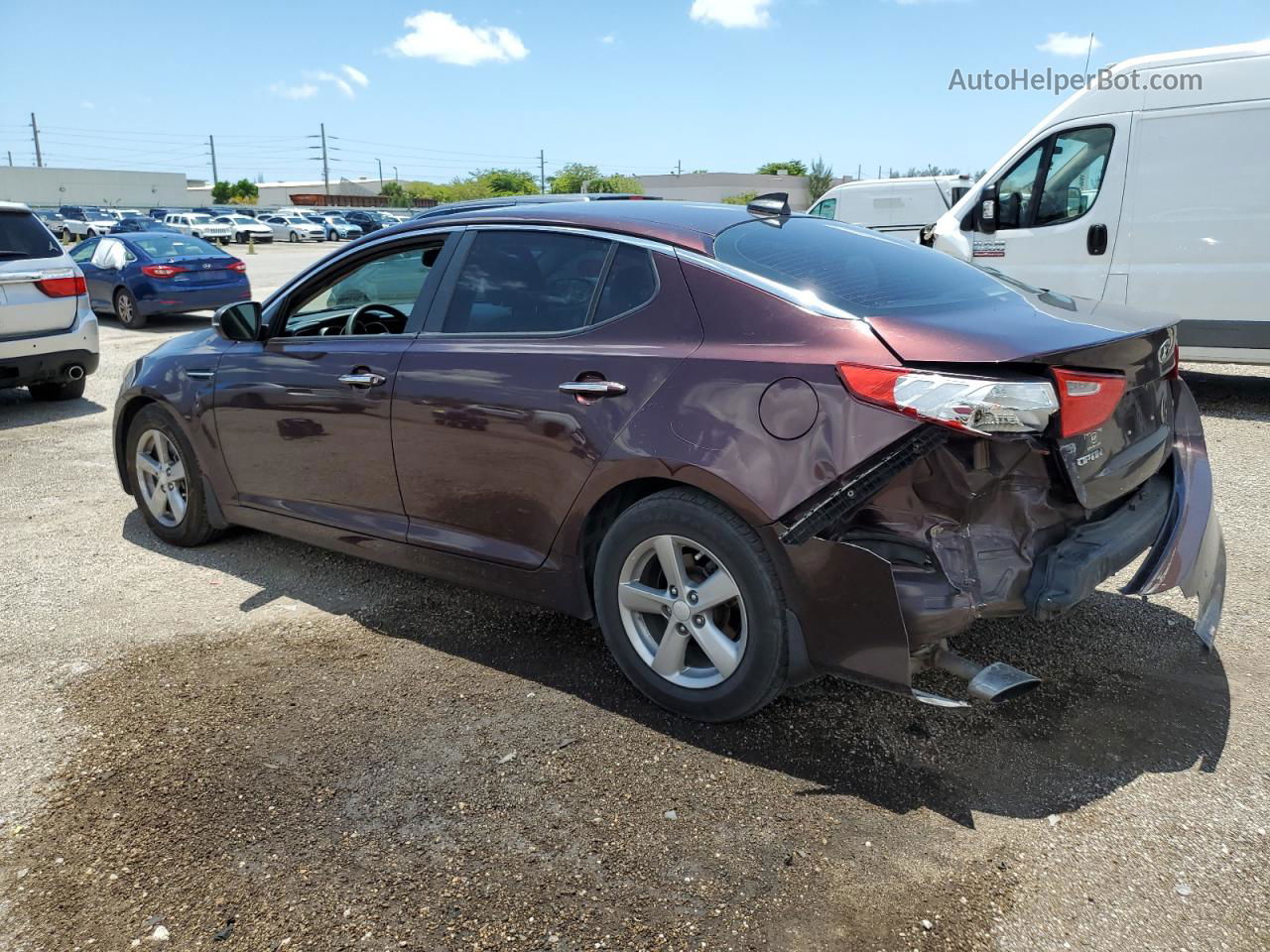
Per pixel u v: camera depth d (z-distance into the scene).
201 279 13.48
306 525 3.94
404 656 3.42
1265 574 4.02
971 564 2.49
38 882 2.27
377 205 95.81
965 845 2.35
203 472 4.33
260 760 2.77
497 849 2.36
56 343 7.40
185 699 3.12
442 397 3.28
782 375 2.55
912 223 16.66
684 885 2.23
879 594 2.43
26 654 3.46
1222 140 6.97
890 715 2.96
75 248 15.09
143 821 2.49
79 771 2.72
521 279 3.27
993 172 8.16
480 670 3.30
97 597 3.99
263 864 2.32
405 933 2.09
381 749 2.81
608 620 3.03
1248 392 7.93
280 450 3.93
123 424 4.71
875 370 2.41
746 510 2.58
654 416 2.76
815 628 2.57
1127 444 2.81
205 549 4.57
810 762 2.72
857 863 2.29
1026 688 2.43
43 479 5.88
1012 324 2.60
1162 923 2.08
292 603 3.92
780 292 2.72
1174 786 2.57
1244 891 2.17
